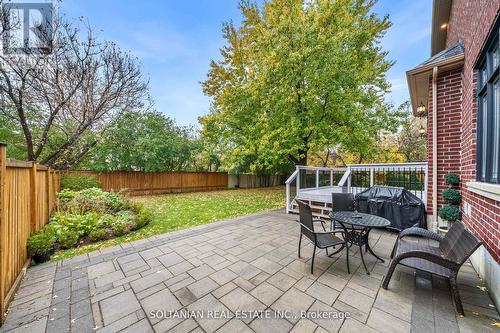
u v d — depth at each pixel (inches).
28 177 124.2
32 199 129.2
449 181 154.9
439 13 224.5
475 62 115.8
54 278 101.9
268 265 115.0
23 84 233.1
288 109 310.8
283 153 334.6
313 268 110.9
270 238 158.7
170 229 185.3
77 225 157.6
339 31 291.0
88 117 293.1
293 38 294.2
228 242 150.1
